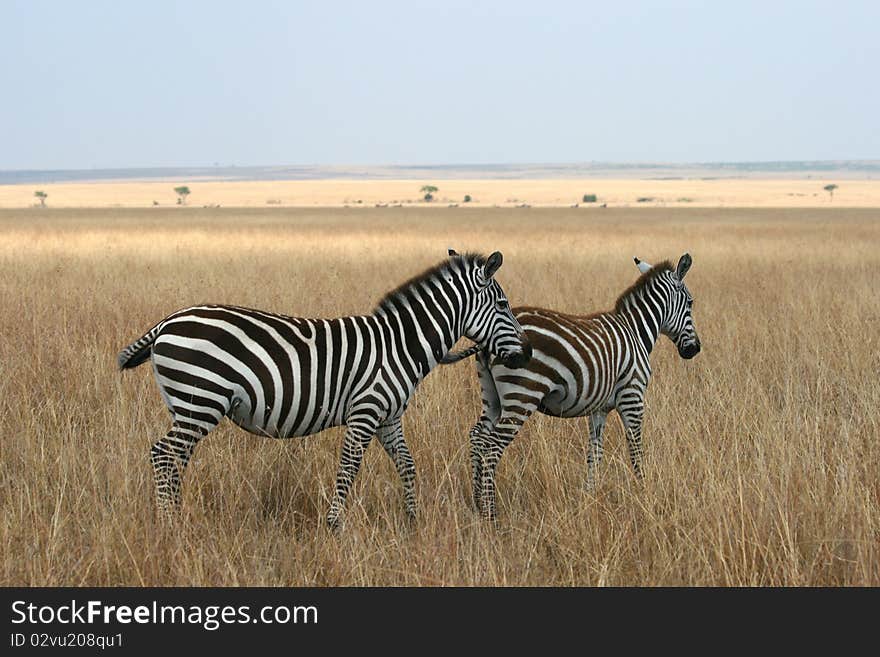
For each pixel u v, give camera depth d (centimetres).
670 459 1089
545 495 1077
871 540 880
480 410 1361
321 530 967
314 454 1136
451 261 1040
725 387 1481
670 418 1282
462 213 13638
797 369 1650
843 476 996
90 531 897
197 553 858
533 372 1035
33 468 1059
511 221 10038
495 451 1045
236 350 927
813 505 948
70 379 1463
